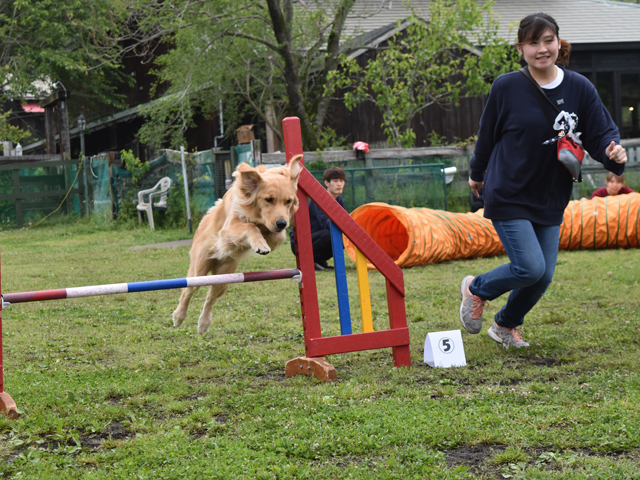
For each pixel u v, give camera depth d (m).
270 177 3.93
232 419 3.12
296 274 3.96
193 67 15.52
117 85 25.34
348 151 14.42
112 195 15.80
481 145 4.14
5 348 4.73
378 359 4.37
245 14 15.42
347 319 4.14
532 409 3.08
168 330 5.36
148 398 3.49
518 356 4.22
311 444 2.73
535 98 3.82
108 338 5.07
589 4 22.50
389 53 15.47
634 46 18.84
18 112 31.34
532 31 3.72
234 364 4.25
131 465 2.57
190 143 22.03
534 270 3.88
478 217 9.75
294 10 17.36
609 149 3.61
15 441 2.85
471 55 16.69
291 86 15.66
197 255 4.40
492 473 2.44
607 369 3.79
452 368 3.98
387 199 14.19
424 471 2.44
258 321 5.62
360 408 3.18
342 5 15.86
